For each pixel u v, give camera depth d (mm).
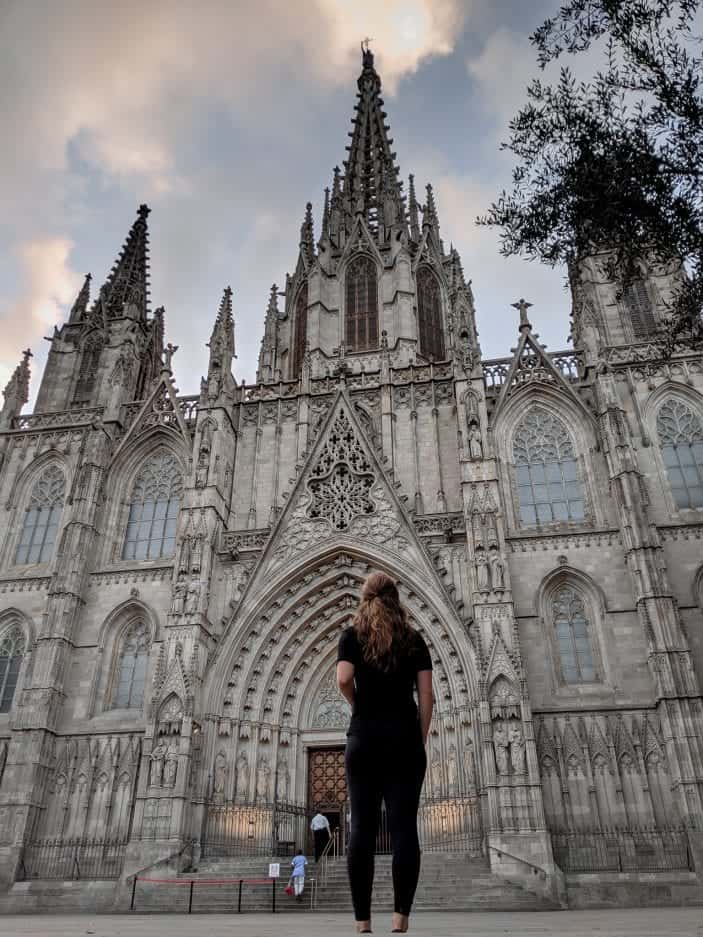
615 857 35469
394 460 49250
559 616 43156
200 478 48188
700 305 19750
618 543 43844
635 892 31875
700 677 39844
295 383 55062
